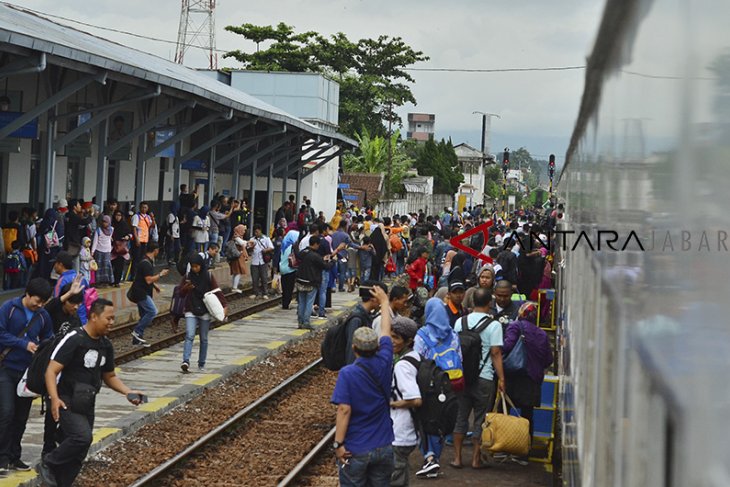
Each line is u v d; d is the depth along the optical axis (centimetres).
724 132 218
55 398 970
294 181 5253
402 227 3772
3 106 2152
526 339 1230
